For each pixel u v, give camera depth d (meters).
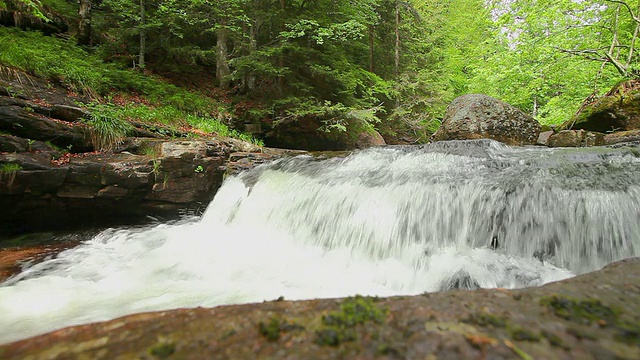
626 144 6.22
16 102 6.02
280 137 13.01
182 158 6.95
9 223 5.67
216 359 1.00
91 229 6.44
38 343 1.13
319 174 6.63
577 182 3.88
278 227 5.61
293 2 11.86
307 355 1.02
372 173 5.97
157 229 6.46
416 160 6.45
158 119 8.85
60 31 10.38
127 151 7.07
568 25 10.12
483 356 0.97
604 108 8.47
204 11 11.48
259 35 13.13
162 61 12.48
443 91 16.17
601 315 1.21
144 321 1.29
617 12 9.69
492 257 3.56
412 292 3.36
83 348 1.09
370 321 1.22
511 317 1.22
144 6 11.37
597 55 10.16
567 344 1.02
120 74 9.67
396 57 16.23
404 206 4.41
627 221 3.05
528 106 18.47
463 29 23.78
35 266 4.50
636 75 8.55
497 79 11.84
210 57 13.79
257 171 7.70
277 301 1.47
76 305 3.21
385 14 15.73
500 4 11.33
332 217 4.92
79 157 6.32
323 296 3.32
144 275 4.13
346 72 12.74
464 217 3.97
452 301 1.38
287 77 11.95
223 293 3.46
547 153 5.63
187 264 4.50
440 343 1.05
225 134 9.79
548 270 3.23
